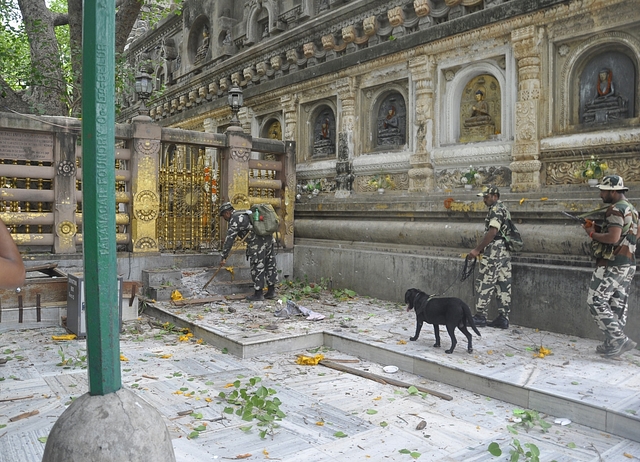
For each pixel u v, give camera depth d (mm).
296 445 3627
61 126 8070
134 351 6062
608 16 6531
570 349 5680
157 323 7488
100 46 1906
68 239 8188
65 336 6520
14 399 4430
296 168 11203
